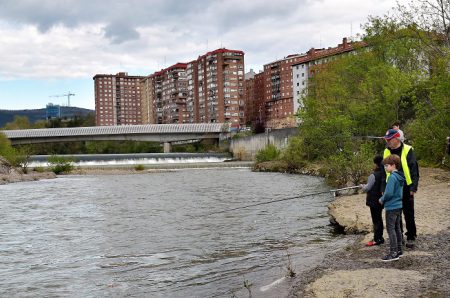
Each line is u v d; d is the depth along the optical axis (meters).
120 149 128.38
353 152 28.73
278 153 69.56
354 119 35.94
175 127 105.94
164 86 187.00
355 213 15.34
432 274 7.66
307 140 47.56
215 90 152.62
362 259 9.38
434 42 31.39
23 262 12.58
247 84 178.50
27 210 24.69
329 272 8.73
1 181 47.91
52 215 22.42
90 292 9.52
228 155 94.25
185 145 123.56
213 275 10.27
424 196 16.78
